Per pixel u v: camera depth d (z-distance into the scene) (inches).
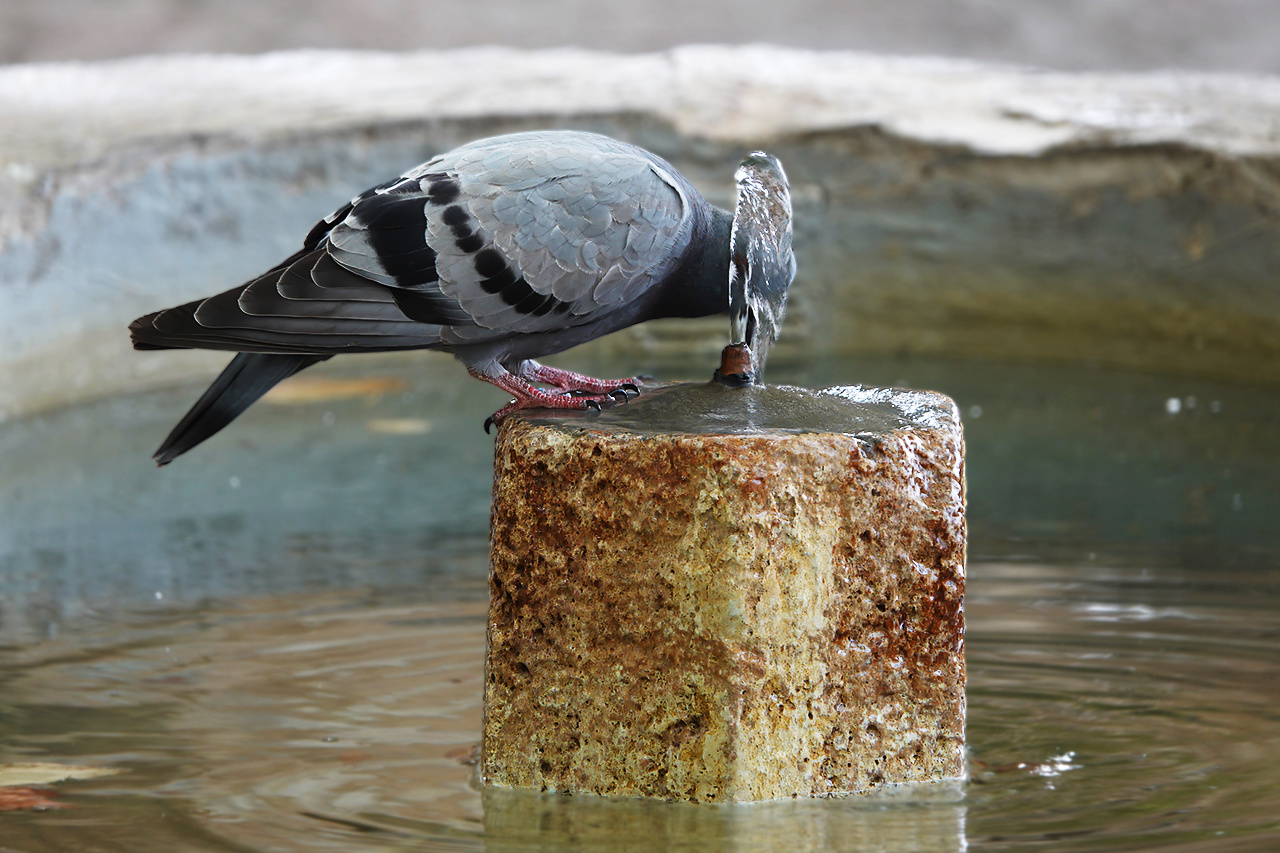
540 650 222.1
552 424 223.6
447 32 1205.7
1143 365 532.1
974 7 1250.0
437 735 249.6
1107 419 470.6
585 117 564.4
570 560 217.9
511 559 222.8
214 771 234.5
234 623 307.3
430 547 361.1
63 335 500.4
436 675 277.9
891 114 563.8
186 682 275.0
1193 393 498.0
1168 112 554.6
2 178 491.8
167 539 369.1
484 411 508.4
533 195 229.9
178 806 220.5
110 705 264.1
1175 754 236.7
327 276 229.3
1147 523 366.9
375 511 393.4
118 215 510.6
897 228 553.9
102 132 543.8
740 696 210.1
